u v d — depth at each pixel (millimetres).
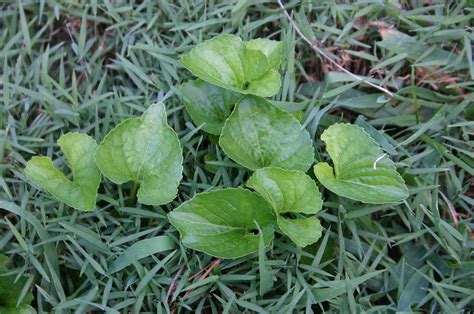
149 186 500
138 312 494
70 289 510
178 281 502
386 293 509
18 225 517
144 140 503
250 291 499
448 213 525
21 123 546
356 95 553
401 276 505
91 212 514
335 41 559
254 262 500
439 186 525
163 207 522
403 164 520
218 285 498
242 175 521
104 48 575
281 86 547
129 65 552
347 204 519
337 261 514
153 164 502
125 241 504
